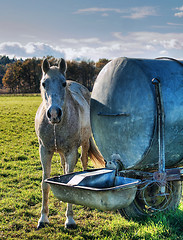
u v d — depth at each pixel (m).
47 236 4.00
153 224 4.00
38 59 94.75
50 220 4.57
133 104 3.83
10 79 100.06
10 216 4.67
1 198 5.52
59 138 4.44
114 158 4.26
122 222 4.27
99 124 4.47
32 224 4.41
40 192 5.85
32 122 17.16
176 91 3.78
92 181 3.76
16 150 10.09
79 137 4.83
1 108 25.58
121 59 4.13
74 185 3.44
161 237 3.70
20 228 4.29
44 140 4.48
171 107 3.70
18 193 5.78
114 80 4.15
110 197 3.19
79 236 3.96
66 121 4.39
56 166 8.13
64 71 4.29
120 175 3.97
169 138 3.80
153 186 4.37
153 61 4.01
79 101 5.32
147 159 3.95
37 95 58.91
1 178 6.85
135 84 3.82
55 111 3.79
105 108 4.29
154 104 3.60
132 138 3.89
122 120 4.00
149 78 3.69
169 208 4.55
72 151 4.70
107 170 4.05
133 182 3.42
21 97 51.12
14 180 6.71
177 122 3.77
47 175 4.54
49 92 3.95
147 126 3.67
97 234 3.97
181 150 4.06
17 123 16.48
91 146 5.93
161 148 3.64
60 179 3.84
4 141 11.63
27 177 7.00
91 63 75.69
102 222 4.41
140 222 4.21
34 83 95.44
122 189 3.26
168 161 4.17
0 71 143.38
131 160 3.98
